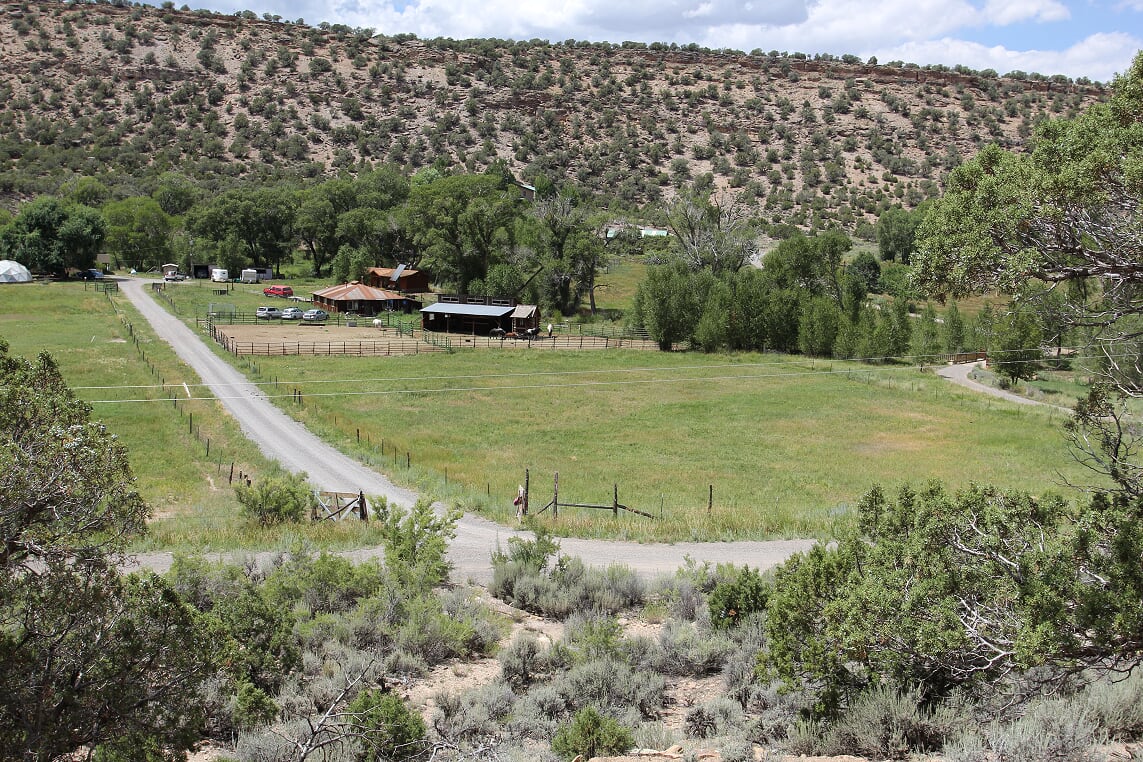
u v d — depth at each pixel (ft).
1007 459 134.82
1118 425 31.81
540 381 199.82
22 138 647.56
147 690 26.30
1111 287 32.48
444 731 33.76
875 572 30.96
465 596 56.13
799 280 283.38
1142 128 28.78
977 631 27.73
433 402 171.73
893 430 157.48
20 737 23.79
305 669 41.01
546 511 96.37
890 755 26.63
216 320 276.82
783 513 91.86
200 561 50.39
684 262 308.19
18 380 27.63
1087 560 27.58
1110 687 26.91
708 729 33.22
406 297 328.90
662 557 73.00
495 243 354.95
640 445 142.31
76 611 25.31
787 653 32.86
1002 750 23.84
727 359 240.32
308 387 177.78
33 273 388.16
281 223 451.94
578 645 45.11
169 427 134.62
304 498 87.10
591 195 590.96
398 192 487.20
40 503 25.46
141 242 451.53
